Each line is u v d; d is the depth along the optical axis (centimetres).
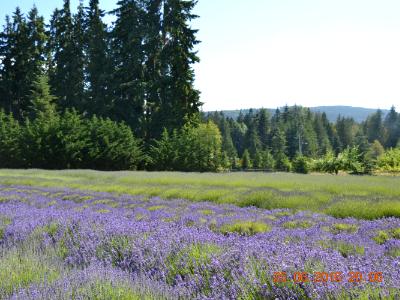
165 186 2352
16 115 7150
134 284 507
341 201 1516
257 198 1667
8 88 7131
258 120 13912
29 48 7219
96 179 3081
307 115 16662
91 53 6925
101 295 466
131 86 6128
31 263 607
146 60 6366
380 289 398
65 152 5409
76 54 7150
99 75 6731
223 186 2380
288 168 7288
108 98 6494
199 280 505
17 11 7269
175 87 6019
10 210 1213
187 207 1434
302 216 1202
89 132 5541
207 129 6266
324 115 17362
